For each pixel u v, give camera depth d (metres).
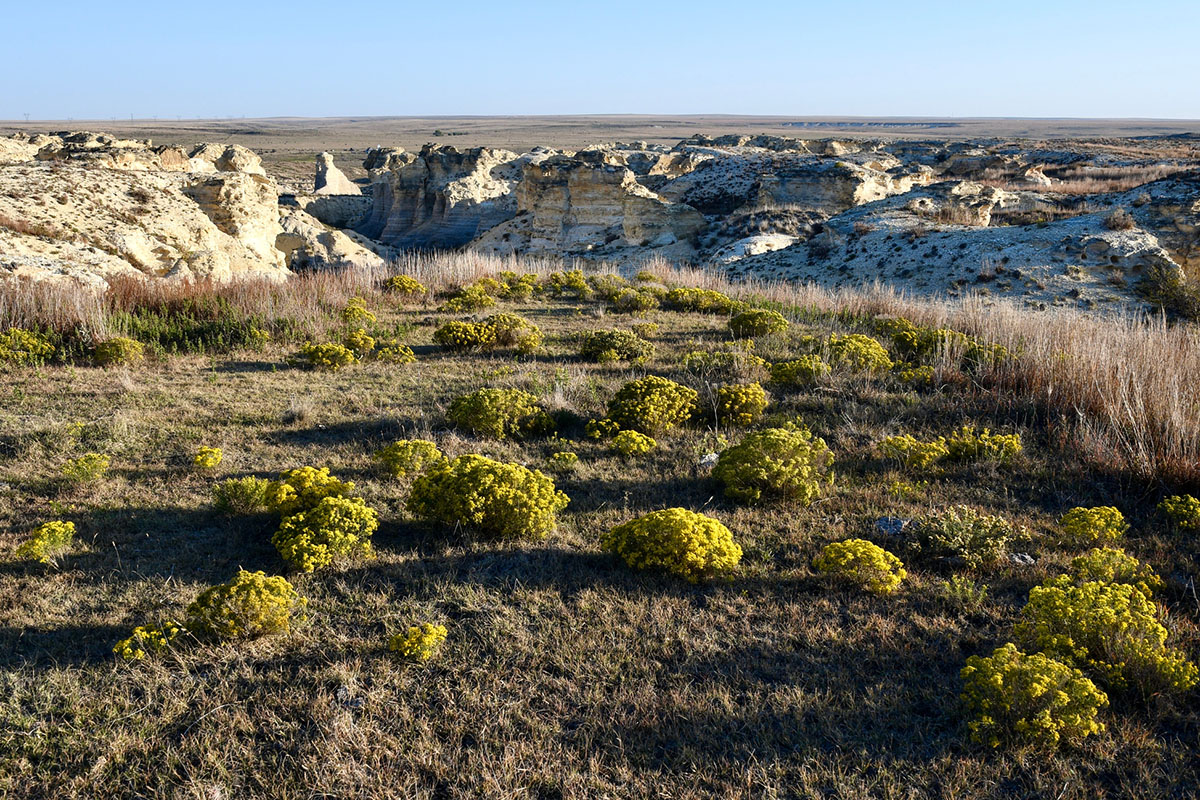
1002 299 21.06
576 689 4.27
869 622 4.90
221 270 22.83
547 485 6.25
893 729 3.98
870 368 10.74
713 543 5.42
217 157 50.09
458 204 63.91
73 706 4.04
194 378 10.72
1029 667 3.90
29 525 6.09
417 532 6.18
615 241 45.25
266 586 4.77
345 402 9.63
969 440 7.73
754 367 10.93
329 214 74.75
